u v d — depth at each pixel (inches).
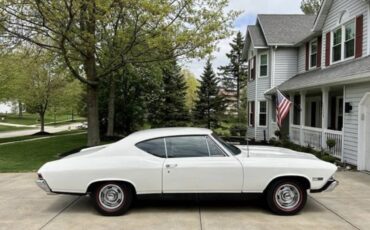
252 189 227.9
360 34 496.4
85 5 433.7
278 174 226.8
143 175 226.5
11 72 936.9
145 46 518.0
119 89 1008.2
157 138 235.5
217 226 206.4
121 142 236.4
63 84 1113.4
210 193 228.4
